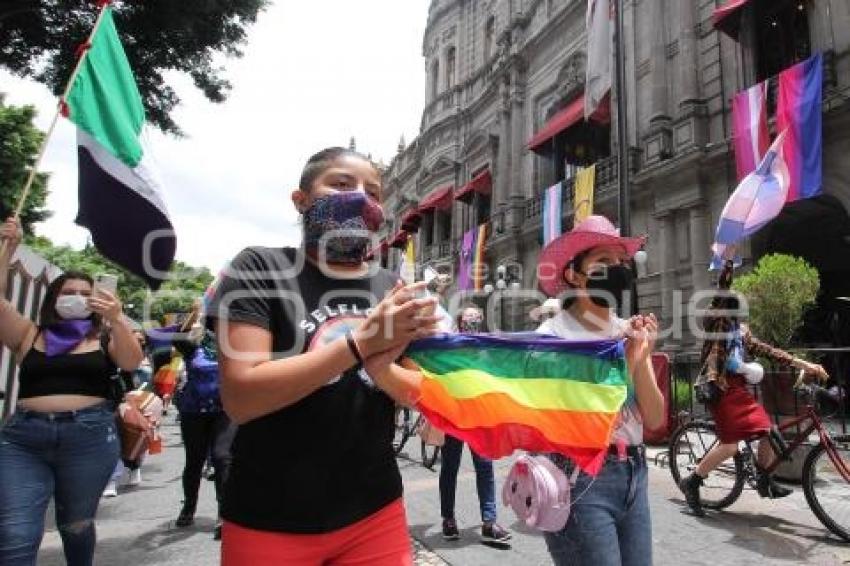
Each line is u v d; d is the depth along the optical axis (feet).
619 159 30.22
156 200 11.50
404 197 104.01
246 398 4.53
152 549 13.93
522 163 68.69
